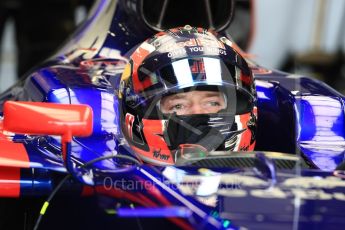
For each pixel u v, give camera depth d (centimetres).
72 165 940
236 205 857
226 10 1409
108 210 872
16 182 1033
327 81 2500
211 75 1080
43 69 1395
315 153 1158
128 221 928
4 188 1027
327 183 912
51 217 1035
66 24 2589
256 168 945
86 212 983
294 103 1242
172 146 1083
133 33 1420
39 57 2603
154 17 1388
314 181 917
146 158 1101
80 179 943
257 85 1321
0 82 2716
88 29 1556
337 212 845
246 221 830
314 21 2527
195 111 1083
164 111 1089
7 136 1154
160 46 1117
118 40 1444
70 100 1196
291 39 2527
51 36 2595
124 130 1126
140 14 1374
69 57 1518
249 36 2164
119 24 1459
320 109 1238
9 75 2783
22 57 2609
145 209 823
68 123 900
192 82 1074
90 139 1138
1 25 2652
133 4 1401
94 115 1173
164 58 1092
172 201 895
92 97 1204
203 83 1076
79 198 1003
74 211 1004
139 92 1094
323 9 2520
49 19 2580
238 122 1091
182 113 1087
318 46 2508
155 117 1086
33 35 2595
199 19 1413
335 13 2545
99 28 1509
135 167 977
